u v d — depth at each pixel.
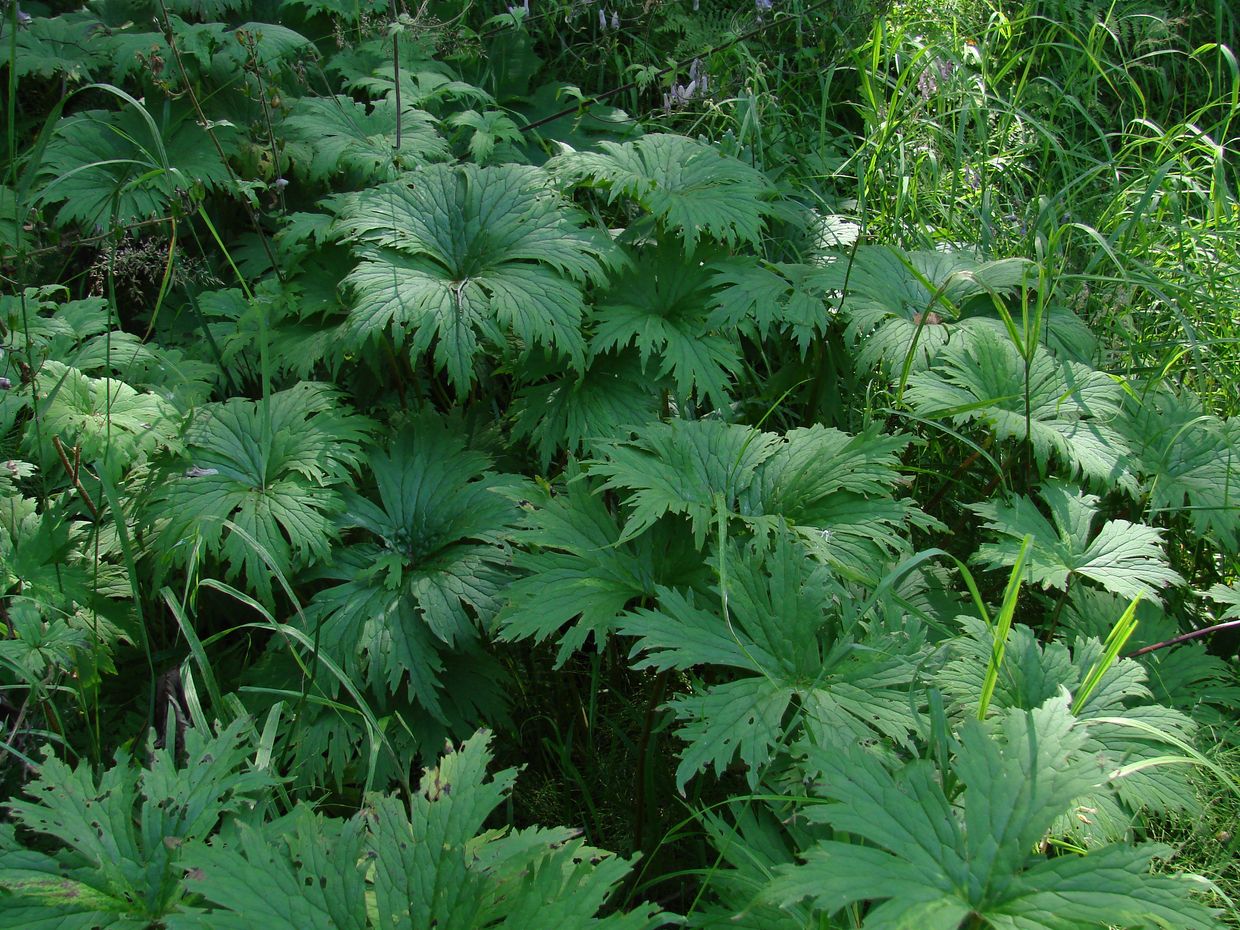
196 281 3.24
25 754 2.06
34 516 2.43
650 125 4.24
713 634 2.00
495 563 2.52
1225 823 2.16
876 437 2.38
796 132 4.26
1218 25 4.73
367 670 2.41
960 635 2.46
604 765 2.53
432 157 3.38
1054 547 2.55
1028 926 1.32
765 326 2.87
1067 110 4.60
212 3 3.83
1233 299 3.45
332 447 2.59
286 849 1.65
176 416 2.57
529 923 1.45
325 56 4.04
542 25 4.51
